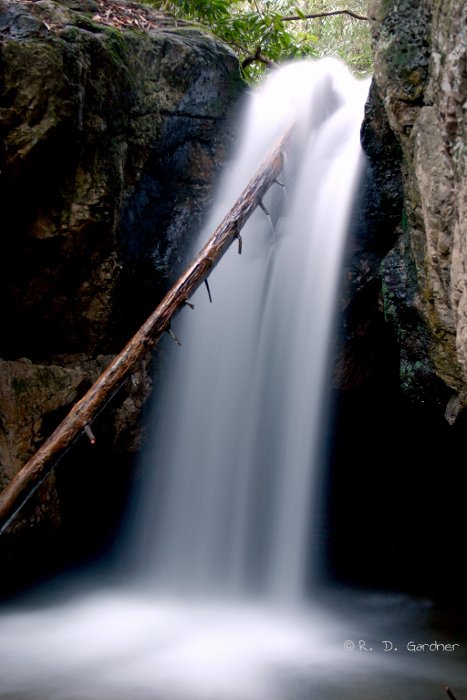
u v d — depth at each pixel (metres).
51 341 4.56
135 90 4.59
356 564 5.61
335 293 4.75
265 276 5.00
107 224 4.34
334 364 4.86
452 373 3.83
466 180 2.90
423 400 4.32
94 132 4.25
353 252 4.71
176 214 4.91
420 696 3.27
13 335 4.43
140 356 3.87
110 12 4.93
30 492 3.61
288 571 5.01
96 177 4.29
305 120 5.04
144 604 4.76
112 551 5.36
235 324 5.04
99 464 4.77
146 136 4.67
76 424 3.70
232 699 3.20
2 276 4.21
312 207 4.94
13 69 3.77
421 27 3.28
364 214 4.62
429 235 3.30
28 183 4.01
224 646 3.97
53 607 4.64
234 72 5.23
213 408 5.04
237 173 5.20
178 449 5.08
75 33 4.12
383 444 5.39
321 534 5.41
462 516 5.42
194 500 5.12
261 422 5.00
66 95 3.93
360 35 8.22
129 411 4.71
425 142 3.22
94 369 4.54
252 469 5.04
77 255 4.34
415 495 5.57
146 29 4.97
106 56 4.30
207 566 5.11
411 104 3.39
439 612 4.67
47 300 4.41
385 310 4.43
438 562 5.48
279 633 4.22
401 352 4.37
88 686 3.33
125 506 5.27
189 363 5.04
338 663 3.71
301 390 4.90
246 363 5.00
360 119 4.95
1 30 3.87
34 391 4.15
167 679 3.44
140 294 4.77
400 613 4.66
